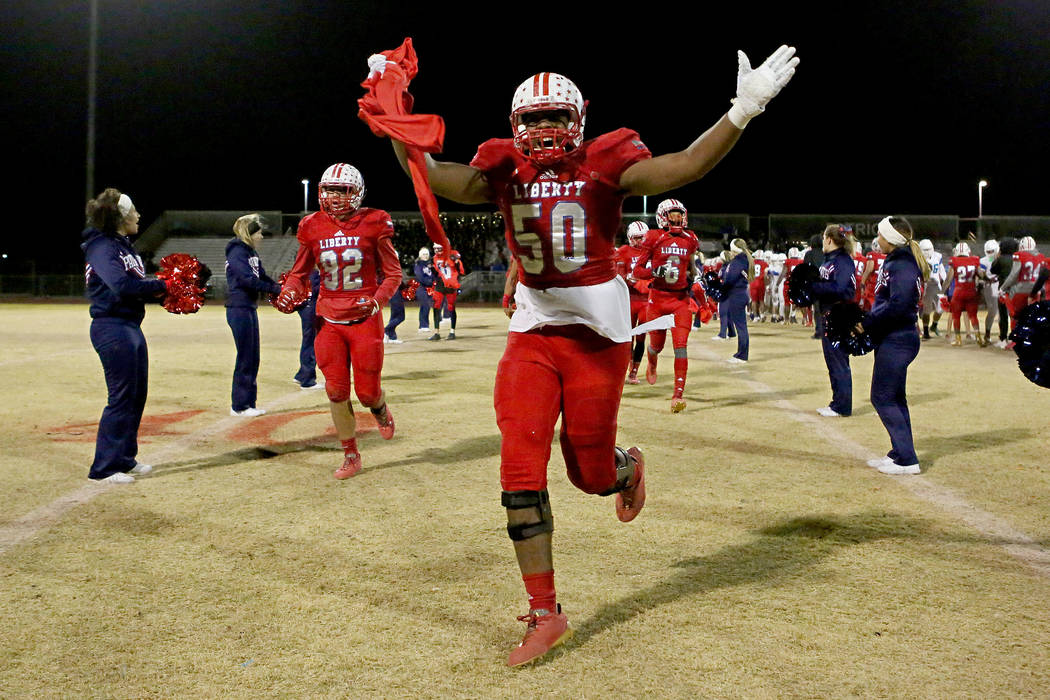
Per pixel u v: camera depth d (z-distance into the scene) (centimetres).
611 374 327
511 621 345
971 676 296
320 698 282
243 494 537
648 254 828
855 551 429
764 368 1223
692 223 4134
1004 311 1520
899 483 566
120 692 285
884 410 596
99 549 430
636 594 371
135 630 334
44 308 2984
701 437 720
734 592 374
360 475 588
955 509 504
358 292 577
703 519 483
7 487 549
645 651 316
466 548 434
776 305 2327
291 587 380
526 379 323
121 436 568
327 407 877
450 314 1731
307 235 582
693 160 285
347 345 586
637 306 983
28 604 360
